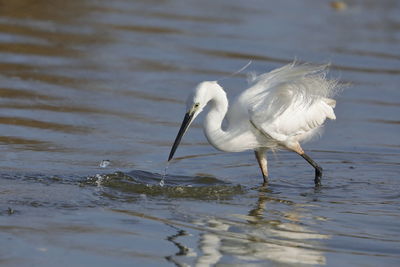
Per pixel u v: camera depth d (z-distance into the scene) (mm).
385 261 8297
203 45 22422
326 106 12766
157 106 16344
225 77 18594
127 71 19062
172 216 9672
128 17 26375
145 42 22469
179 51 21484
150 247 8398
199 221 9500
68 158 12422
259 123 11766
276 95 11773
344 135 15195
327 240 8984
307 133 12781
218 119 11594
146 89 17562
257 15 28703
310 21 28422
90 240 8516
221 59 20688
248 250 8469
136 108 16062
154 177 11727
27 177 11117
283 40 23953
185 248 8422
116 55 20641
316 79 12047
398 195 11461
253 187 11656
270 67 19750
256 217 9844
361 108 17250
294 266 8023
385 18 30656
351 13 31375
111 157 12719
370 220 9969
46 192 10422
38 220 9133
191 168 12531
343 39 25125
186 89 17750
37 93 16484
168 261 7996
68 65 19203
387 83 19531
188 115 11086
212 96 11320
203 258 8141
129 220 9375
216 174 12320
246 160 13422
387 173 12789
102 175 11469
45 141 13328
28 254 7957
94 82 17844
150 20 26062
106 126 14625
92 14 26344
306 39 24469
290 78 11953
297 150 12391
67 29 23422
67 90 16953
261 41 23469
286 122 12031
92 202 10109
